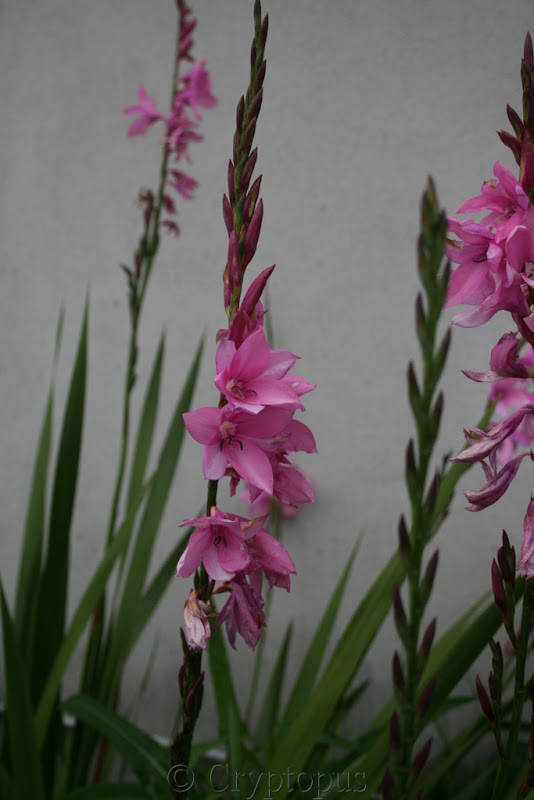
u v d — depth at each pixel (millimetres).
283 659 1116
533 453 549
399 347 1363
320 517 1377
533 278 530
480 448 550
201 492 1454
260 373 554
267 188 1463
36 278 1633
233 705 838
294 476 566
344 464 1380
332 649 1333
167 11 1554
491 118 1319
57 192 1627
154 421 1107
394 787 465
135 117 1567
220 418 542
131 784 801
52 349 1611
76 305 1598
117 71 1590
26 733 781
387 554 1336
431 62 1367
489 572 1246
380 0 1411
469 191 1318
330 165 1425
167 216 1530
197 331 1501
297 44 1464
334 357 1401
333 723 994
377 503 1353
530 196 545
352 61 1423
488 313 548
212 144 1510
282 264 1445
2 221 1665
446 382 1305
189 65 1520
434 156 1353
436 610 1264
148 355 1535
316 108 1441
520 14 1316
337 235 1414
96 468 1558
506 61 1316
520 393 823
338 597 953
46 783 948
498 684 558
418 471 457
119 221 1572
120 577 1048
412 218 1365
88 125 1610
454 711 1195
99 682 1036
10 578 1589
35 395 1614
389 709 820
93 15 1619
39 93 1653
